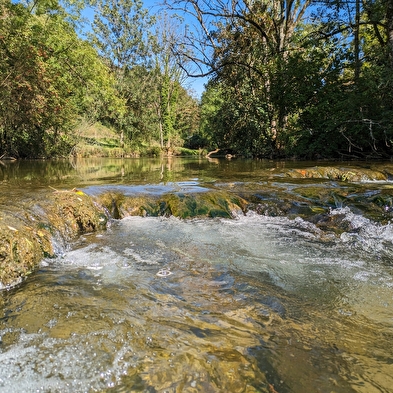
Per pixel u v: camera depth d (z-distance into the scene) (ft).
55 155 60.90
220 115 63.87
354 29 44.37
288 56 46.85
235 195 18.30
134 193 17.99
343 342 6.14
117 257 10.64
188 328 6.41
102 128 97.55
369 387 4.96
